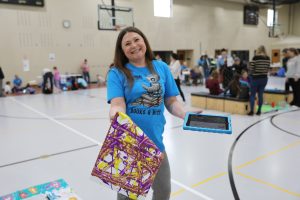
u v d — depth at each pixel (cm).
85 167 316
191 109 153
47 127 504
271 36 1970
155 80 145
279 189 258
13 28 1052
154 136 147
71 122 539
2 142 418
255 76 542
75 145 396
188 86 1155
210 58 1381
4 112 650
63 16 1156
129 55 143
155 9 1403
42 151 374
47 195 251
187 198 244
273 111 600
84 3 1198
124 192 124
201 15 1577
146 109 143
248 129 462
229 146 380
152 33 1399
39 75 1127
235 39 1766
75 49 1202
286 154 346
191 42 1554
